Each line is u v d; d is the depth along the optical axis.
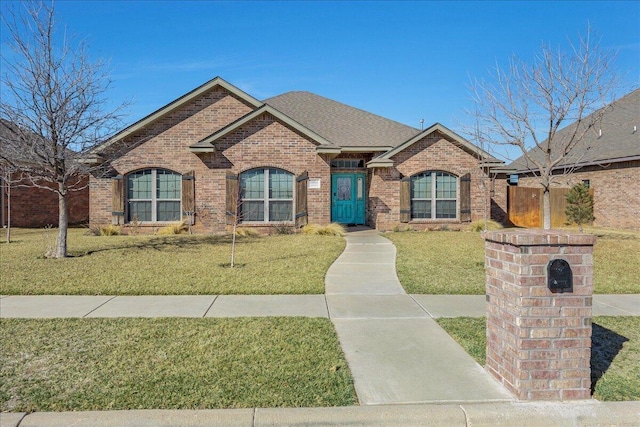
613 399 3.71
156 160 16.12
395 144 17.69
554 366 3.70
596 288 7.70
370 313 6.27
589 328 3.72
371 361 4.50
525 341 3.69
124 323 5.68
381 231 16.77
